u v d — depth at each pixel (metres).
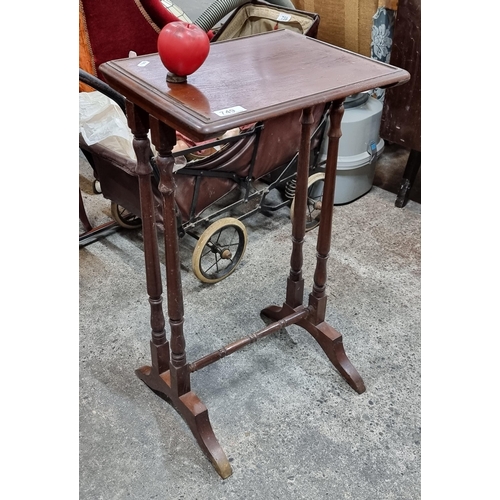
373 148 2.28
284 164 2.07
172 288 1.23
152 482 1.32
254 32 2.41
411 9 2.01
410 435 1.43
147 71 1.11
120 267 2.00
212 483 1.32
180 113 0.94
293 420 1.47
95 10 1.89
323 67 1.19
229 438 1.42
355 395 1.54
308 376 1.60
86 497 1.29
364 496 1.29
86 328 1.74
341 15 2.38
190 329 1.75
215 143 1.68
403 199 2.35
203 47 1.02
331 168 1.35
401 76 1.17
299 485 1.32
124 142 1.73
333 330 1.57
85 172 2.58
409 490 1.31
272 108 0.98
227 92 1.03
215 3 2.24
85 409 1.49
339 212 2.34
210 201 1.85
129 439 1.42
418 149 2.21
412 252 2.10
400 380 1.58
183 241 2.15
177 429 1.44
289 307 1.65
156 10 1.99
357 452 1.39
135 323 1.77
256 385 1.57
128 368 1.61
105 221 2.25
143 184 1.20
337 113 1.28
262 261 2.04
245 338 1.46
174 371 1.34
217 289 1.92
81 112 1.74
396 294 1.90
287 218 2.28
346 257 2.07
